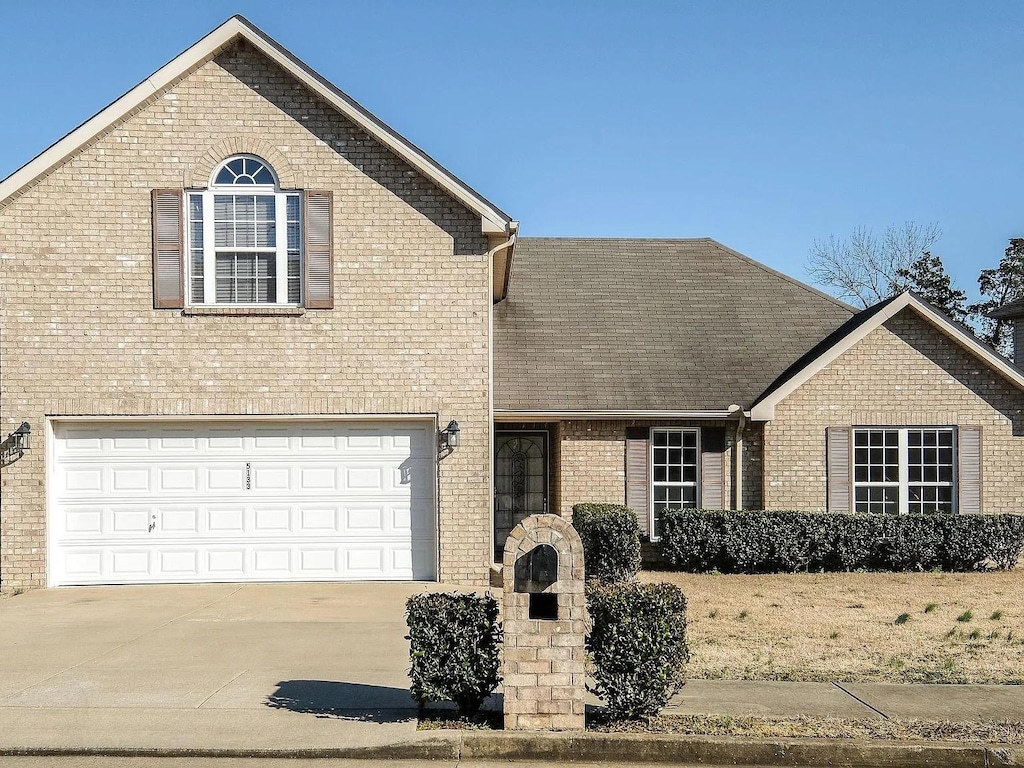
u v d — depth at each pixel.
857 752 7.40
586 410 17.45
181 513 14.85
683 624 8.09
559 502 17.89
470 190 14.81
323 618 12.30
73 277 14.59
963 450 17.59
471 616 8.02
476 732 7.62
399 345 14.95
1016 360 23.23
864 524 16.70
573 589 7.73
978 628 11.89
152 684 9.13
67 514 14.70
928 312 17.48
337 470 15.05
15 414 14.48
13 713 8.23
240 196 14.97
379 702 8.55
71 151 14.50
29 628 11.73
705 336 19.70
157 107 14.82
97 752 7.39
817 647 10.82
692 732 7.69
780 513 16.67
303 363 14.84
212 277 14.91
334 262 14.92
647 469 17.86
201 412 14.69
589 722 7.89
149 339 14.67
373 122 14.73
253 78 14.95
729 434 18.03
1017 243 45.00
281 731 7.76
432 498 15.07
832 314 20.61
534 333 19.38
